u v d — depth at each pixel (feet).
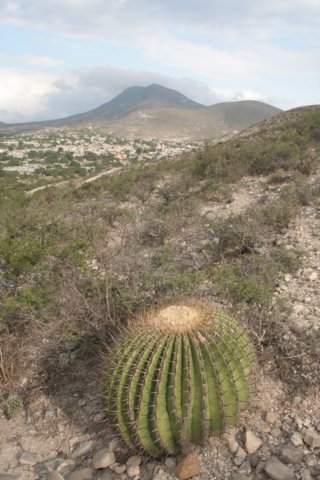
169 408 11.09
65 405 14.94
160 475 11.54
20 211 37.24
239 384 11.56
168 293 18.66
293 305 18.58
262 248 25.64
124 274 21.49
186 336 11.41
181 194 48.73
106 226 38.11
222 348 11.41
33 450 13.43
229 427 11.76
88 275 20.21
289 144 61.26
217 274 20.20
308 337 15.61
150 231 33.71
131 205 51.03
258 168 54.29
